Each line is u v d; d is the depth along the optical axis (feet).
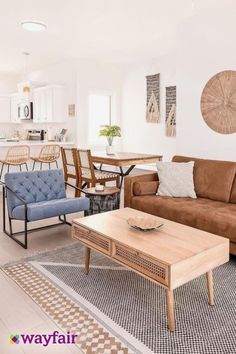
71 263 9.82
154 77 22.52
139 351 6.02
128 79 24.73
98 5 12.80
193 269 6.70
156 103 22.57
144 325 6.79
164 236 7.82
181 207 10.96
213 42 13.29
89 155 16.67
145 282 8.67
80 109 23.08
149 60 22.84
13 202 11.59
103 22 14.85
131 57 22.34
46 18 14.35
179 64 14.79
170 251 6.88
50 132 25.12
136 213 9.89
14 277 8.89
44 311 7.30
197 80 14.05
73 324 6.83
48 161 20.53
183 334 6.50
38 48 19.74
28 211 10.62
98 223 8.82
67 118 23.79
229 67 12.84
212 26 13.25
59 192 12.95
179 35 14.69
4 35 16.96
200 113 14.08
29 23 14.93
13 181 11.79
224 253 7.47
